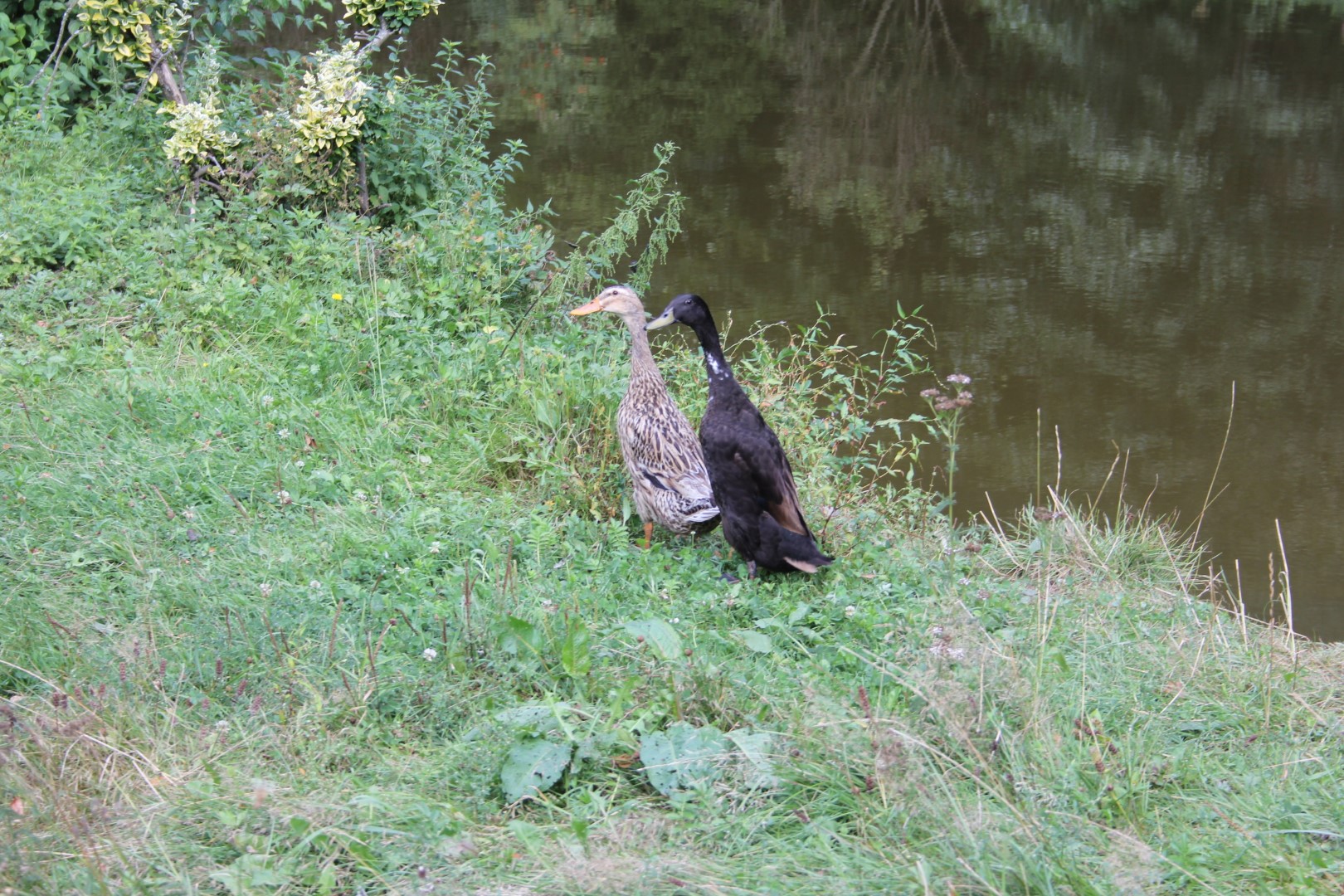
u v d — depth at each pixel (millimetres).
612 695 4094
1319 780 4051
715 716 4176
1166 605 5672
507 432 6332
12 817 3422
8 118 9344
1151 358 8922
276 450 5879
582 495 5883
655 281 9727
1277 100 16094
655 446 5648
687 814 3682
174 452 5742
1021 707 4215
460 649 4391
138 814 3547
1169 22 21125
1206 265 10609
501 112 14016
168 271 7395
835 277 10039
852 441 6812
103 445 5695
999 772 3893
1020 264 10508
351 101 8414
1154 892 3447
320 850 3463
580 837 3494
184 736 3922
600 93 15273
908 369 8602
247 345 6973
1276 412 8242
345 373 6676
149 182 8516
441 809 3631
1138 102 15930
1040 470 7352
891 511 6461
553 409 6359
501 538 5395
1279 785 4016
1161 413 8188
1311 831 3697
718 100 15430
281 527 5289
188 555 4992
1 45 9883
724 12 21250
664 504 5625
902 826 3623
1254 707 4559
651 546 5664
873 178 12617
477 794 3750
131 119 9086
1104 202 12078
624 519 5895
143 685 4117
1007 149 13781
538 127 13586
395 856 3422
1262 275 10438
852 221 11359
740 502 5262
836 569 5414
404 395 6531
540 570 5164
